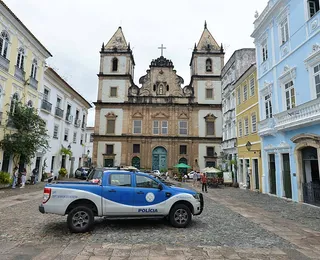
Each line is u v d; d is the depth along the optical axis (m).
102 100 35.06
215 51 36.75
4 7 15.55
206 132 34.28
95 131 34.09
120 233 6.49
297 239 6.15
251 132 18.88
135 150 33.91
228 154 25.50
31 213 8.91
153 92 35.75
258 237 6.29
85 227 6.47
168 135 34.12
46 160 23.14
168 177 31.83
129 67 36.44
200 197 7.77
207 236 6.31
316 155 11.52
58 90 25.59
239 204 11.95
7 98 16.77
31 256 4.79
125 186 7.03
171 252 5.10
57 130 25.73
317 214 9.46
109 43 37.09
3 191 14.83
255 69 18.20
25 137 16.67
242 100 21.05
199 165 33.34
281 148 14.10
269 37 15.80
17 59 18.02
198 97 35.34
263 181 16.58
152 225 7.42
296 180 12.65
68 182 7.06
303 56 12.14
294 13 12.98
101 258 4.74
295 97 12.74
